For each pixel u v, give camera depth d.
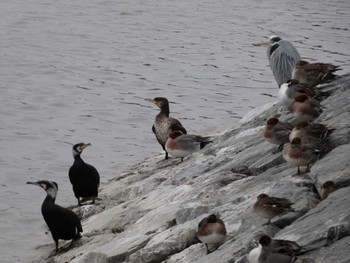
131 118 29.44
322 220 12.68
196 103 31.20
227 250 13.18
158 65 36.16
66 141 26.89
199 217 15.27
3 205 21.31
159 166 21.66
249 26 43.16
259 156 17.62
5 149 25.97
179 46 39.25
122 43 39.44
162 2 48.03
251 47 39.31
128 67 35.75
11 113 29.56
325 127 15.95
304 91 18.33
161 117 21.56
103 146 26.47
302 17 44.91
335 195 13.53
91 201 20.47
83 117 29.42
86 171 19.95
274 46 22.95
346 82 20.11
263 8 46.84
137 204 18.34
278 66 22.78
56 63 35.88
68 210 17.67
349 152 15.27
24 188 22.69
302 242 12.20
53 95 31.75
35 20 42.88
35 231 19.64
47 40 39.44
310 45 39.66
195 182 18.02
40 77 33.97
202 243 14.40
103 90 32.62
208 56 37.69
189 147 19.97
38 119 29.06
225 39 40.62
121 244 16.05
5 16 43.25
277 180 15.59
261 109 24.19
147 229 16.27
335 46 39.50
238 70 35.69
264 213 13.30
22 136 27.28
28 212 20.88
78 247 17.56
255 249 11.68
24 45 38.41
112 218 18.23
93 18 43.91
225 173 17.41
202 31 42.03
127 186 21.05
